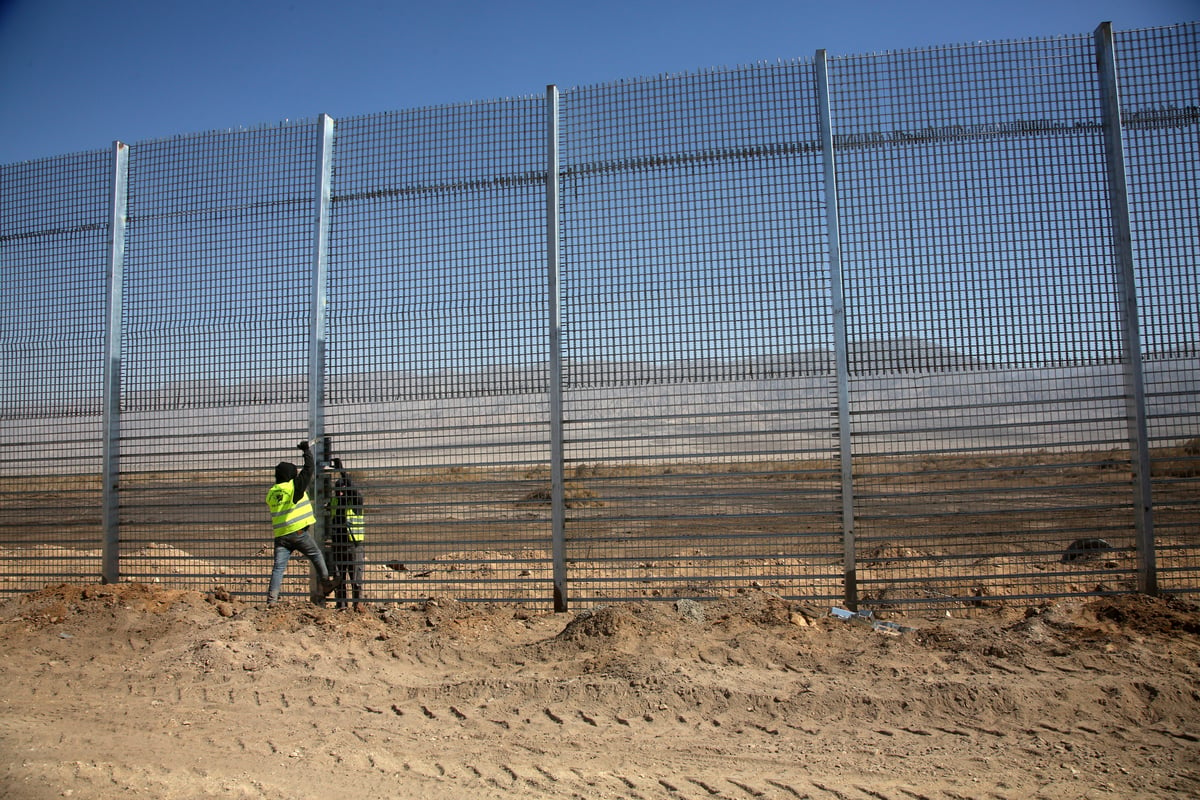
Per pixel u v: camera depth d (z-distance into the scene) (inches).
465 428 340.8
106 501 367.6
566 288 331.0
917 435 385.4
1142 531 305.0
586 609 336.2
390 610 341.4
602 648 274.7
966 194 313.4
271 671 264.4
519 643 297.4
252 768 191.5
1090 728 208.7
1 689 254.1
